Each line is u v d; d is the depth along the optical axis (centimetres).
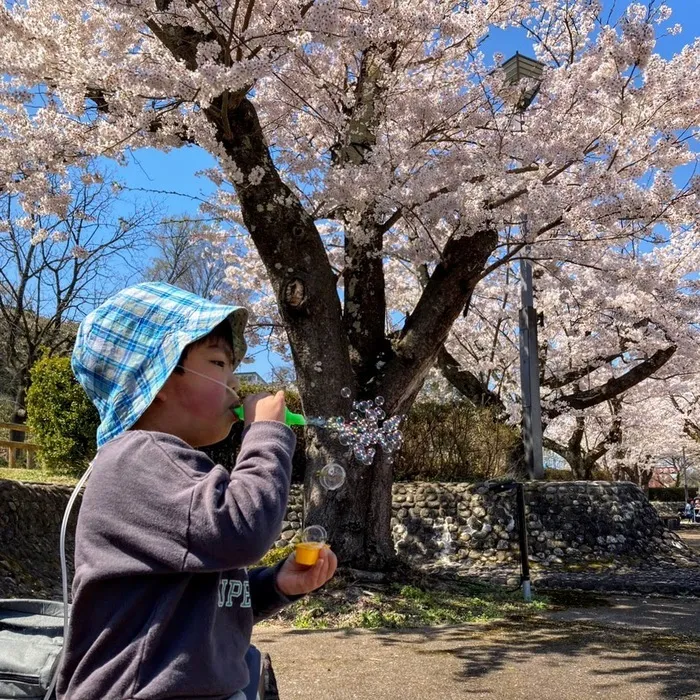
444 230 868
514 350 1661
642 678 458
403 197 754
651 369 1460
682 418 2281
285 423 153
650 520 1245
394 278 1547
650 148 852
